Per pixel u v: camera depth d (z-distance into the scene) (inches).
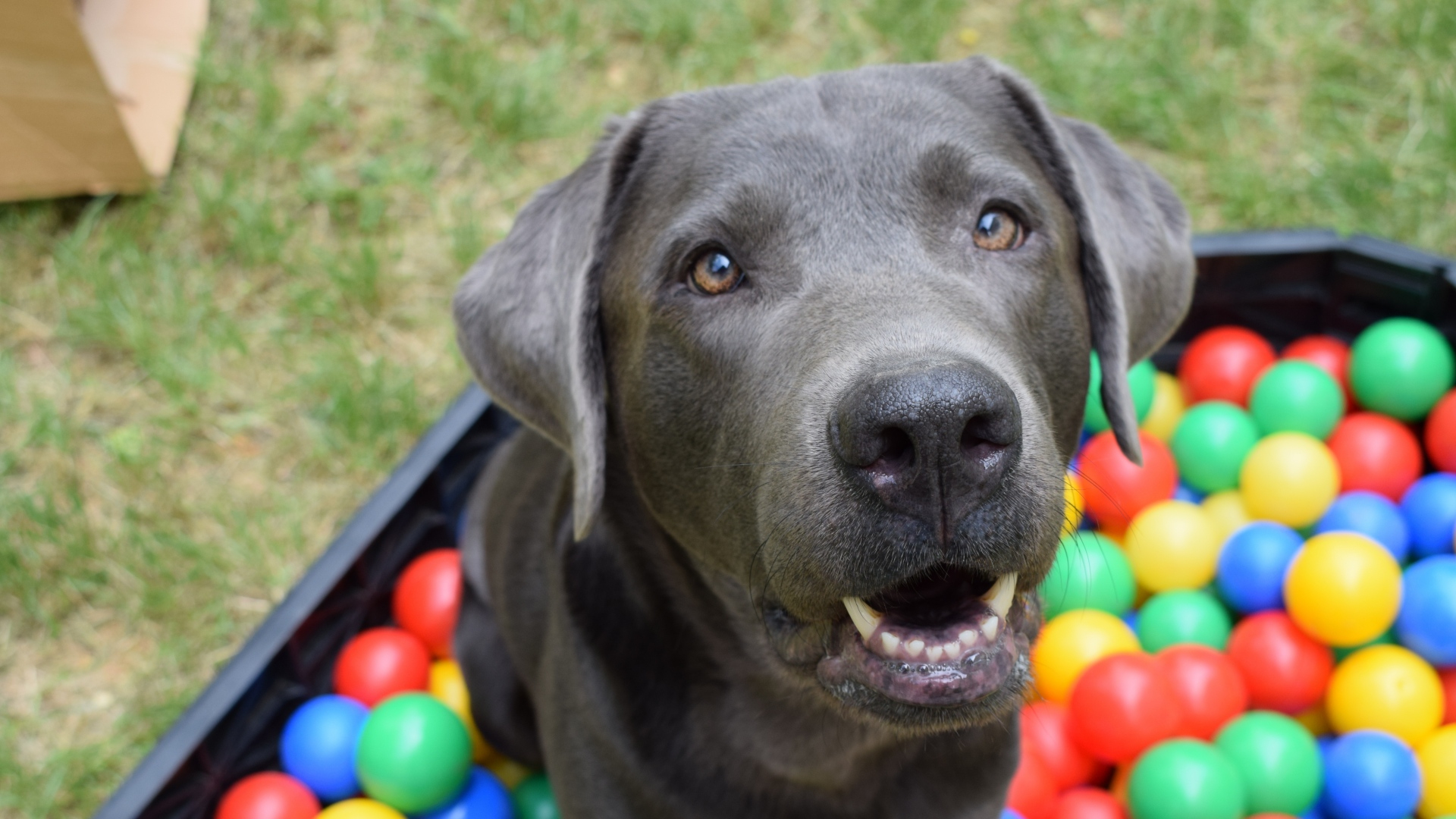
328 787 50.7
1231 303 59.2
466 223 64.7
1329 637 50.9
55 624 55.2
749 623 42.4
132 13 66.3
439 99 68.1
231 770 50.5
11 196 63.7
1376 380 56.0
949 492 36.1
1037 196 41.0
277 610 51.7
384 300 62.5
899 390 35.5
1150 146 65.6
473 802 50.7
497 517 50.3
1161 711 49.6
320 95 68.1
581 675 44.1
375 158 66.6
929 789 44.2
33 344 62.0
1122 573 54.3
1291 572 51.8
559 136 67.1
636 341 41.5
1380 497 54.7
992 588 38.3
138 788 48.1
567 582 44.8
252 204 64.2
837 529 36.9
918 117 40.8
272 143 66.3
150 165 64.6
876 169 40.1
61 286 62.9
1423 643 51.1
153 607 55.4
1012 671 38.8
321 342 61.7
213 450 59.2
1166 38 67.9
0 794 52.3
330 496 58.2
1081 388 41.9
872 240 39.6
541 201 43.9
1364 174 62.9
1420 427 57.3
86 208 64.8
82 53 61.1
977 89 42.6
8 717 53.9
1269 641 51.7
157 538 56.7
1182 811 48.1
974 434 36.0
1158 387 58.6
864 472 36.4
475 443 56.6
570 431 42.2
